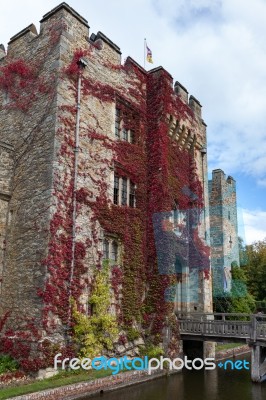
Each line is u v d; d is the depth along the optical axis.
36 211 13.28
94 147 15.09
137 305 15.81
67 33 14.93
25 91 15.38
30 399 9.65
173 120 18.89
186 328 16.39
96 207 14.64
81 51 15.30
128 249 15.83
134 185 17.09
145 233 16.97
